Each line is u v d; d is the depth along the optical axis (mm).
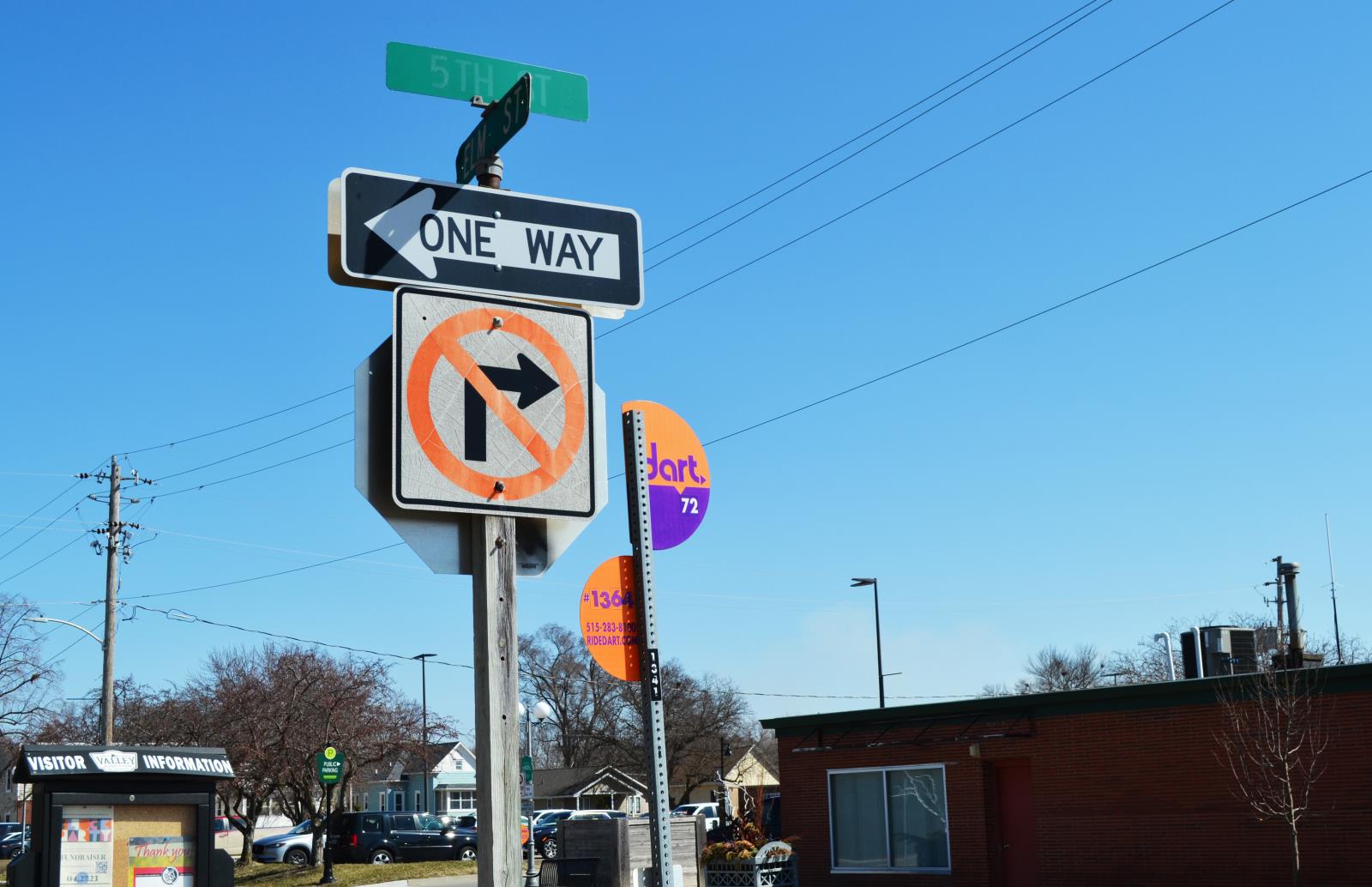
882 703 43062
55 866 12852
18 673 45094
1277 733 17516
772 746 71438
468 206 4359
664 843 3764
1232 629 24016
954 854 21547
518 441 4223
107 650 33656
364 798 72562
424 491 4059
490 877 3945
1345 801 17422
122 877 13234
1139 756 19531
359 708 38656
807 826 23844
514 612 4125
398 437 4062
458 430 4148
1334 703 17719
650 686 3877
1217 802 18609
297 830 44500
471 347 4234
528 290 4383
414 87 4453
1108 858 19656
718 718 67250
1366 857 17125
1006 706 21141
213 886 13648
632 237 4621
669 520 4281
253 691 38500
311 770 37844
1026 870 21062
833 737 23609
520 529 4234
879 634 43344
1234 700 18516
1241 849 18281
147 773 13234
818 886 23406
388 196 4242
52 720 45594
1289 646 23188
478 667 4086
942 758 21969
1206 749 18812
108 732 33219
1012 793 21438
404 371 4117
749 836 15906
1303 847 17703
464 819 41031
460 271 4285
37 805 13180
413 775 70562
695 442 4395
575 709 73500
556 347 4359
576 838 21391
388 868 36438
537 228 4453
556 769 71500
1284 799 17375
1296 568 23703
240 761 37531
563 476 4270
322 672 38406
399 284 4188
